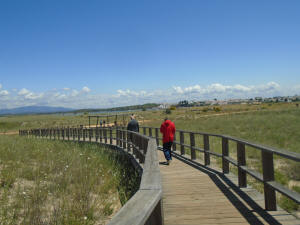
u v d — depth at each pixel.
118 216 2.01
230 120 37.19
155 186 2.89
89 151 14.30
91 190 7.58
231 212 4.96
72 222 5.34
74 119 83.50
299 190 7.74
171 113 86.56
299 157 3.75
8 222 5.29
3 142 16.39
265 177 5.01
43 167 9.48
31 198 6.32
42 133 30.72
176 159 11.93
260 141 17.77
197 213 5.02
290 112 41.69
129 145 13.30
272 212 4.88
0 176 8.27
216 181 7.41
